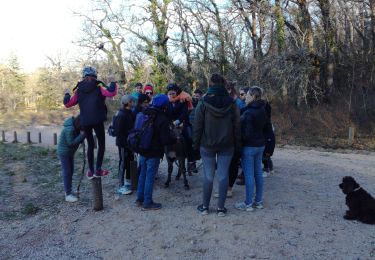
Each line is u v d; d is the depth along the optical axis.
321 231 5.75
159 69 30.59
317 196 7.52
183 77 31.30
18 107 64.75
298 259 5.01
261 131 6.46
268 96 25.47
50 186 9.11
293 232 5.74
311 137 21.62
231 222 6.14
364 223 5.99
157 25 30.53
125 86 32.44
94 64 33.53
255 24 28.73
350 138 19.81
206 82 30.62
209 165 6.26
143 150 6.69
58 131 30.55
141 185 7.09
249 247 5.36
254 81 25.81
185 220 6.35
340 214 6.44
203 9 29.50
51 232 6.33
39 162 12.50
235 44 28.89
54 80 55.50
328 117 23.16
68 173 7.76
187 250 5.42
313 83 26.03
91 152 7.02
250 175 6.50
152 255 5.38
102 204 7.17
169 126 6.72
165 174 9.59
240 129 6.10
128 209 7.08
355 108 23.62
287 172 9.83
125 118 7.57
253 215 6.40
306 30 26.14
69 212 7.16
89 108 6.72
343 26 29.23
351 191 6.14
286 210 6.65
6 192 8.77
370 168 10.68
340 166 10.91
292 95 26.19
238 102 7.75
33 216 7.09
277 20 26.27
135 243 5.75
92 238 6.02
